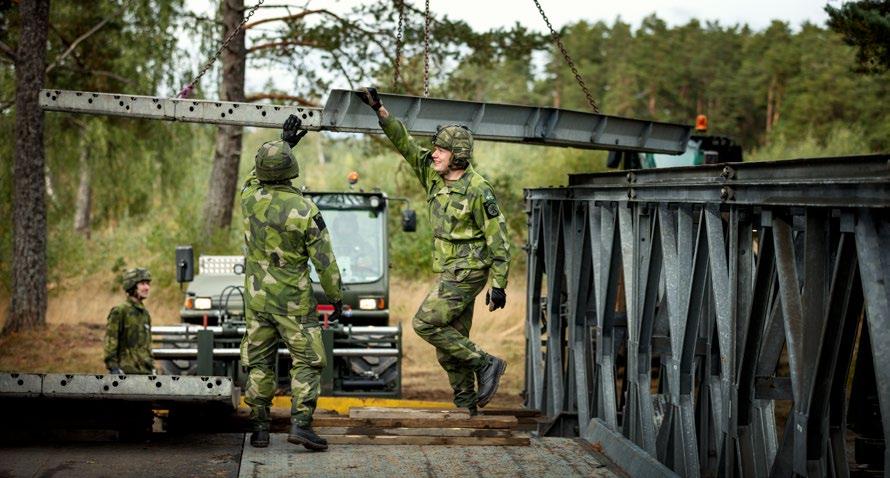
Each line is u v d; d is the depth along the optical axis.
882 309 3.68
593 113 7.34
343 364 10.53
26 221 15.59
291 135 6.10
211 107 6.53
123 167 21.06
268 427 6.09
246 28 18.42
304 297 5.93
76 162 20.81
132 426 6.16
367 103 6.30
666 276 5.70
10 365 13.37
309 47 18.55
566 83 85.19
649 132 7.63
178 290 17.81
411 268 21.03
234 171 19.81
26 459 5.63
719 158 14.05
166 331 9.80
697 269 5.34
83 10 18.67
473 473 5.55
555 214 8.16
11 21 17.69
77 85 19.02
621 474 5.63
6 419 6.06
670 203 5.82
